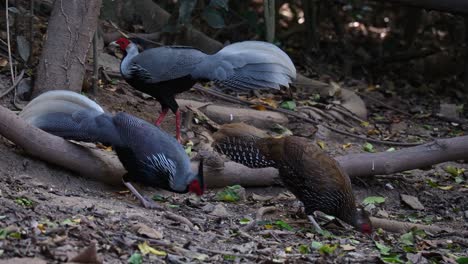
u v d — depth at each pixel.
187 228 9.44
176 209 10.40
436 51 20.02
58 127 10.43
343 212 10.10
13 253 7.50
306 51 19.09
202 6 17.06
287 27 21.02
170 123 13.43
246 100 15.04
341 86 17.56
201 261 8.27
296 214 10.77
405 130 15.82
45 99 10.64
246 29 18.69
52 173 10.50
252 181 11.68
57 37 12.13
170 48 12.37
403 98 18.19
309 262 8.62
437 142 12.63
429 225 11.20
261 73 11.91
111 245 8.05
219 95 14.92
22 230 8.12
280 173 10.30
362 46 20.86
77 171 10.61
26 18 14.33
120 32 15.16
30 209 9.01
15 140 10.21
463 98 18.45
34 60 13.55
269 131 14.06
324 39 20.64
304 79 16.69
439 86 19.23
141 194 10.93
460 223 11.80
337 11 21.06
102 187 10.79
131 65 12.41
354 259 9.00
